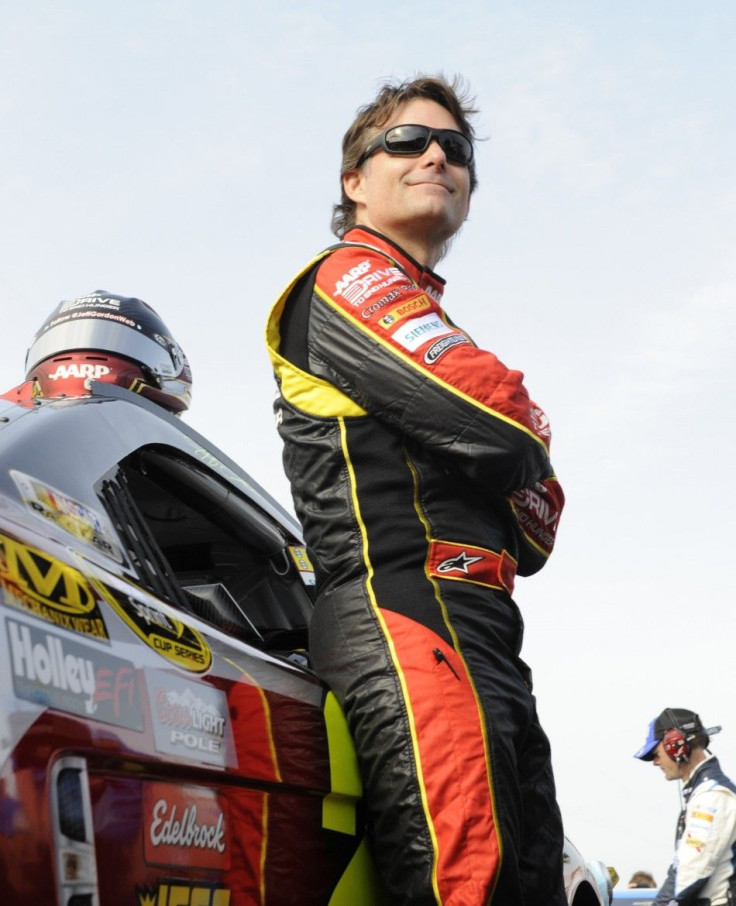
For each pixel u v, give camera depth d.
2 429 1.26
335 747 1.38
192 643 1.18
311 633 1.54
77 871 0.88
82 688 0.94
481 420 1.49
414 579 1.48
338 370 1.56
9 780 0.83
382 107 1.85
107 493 1.34
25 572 0.96
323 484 1.56
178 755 1.05
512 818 1.36
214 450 1.89
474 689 1.40
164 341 2.87
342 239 1.95
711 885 4.96
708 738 5.27
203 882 1.06
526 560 1.70
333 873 1.33
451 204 1.83
